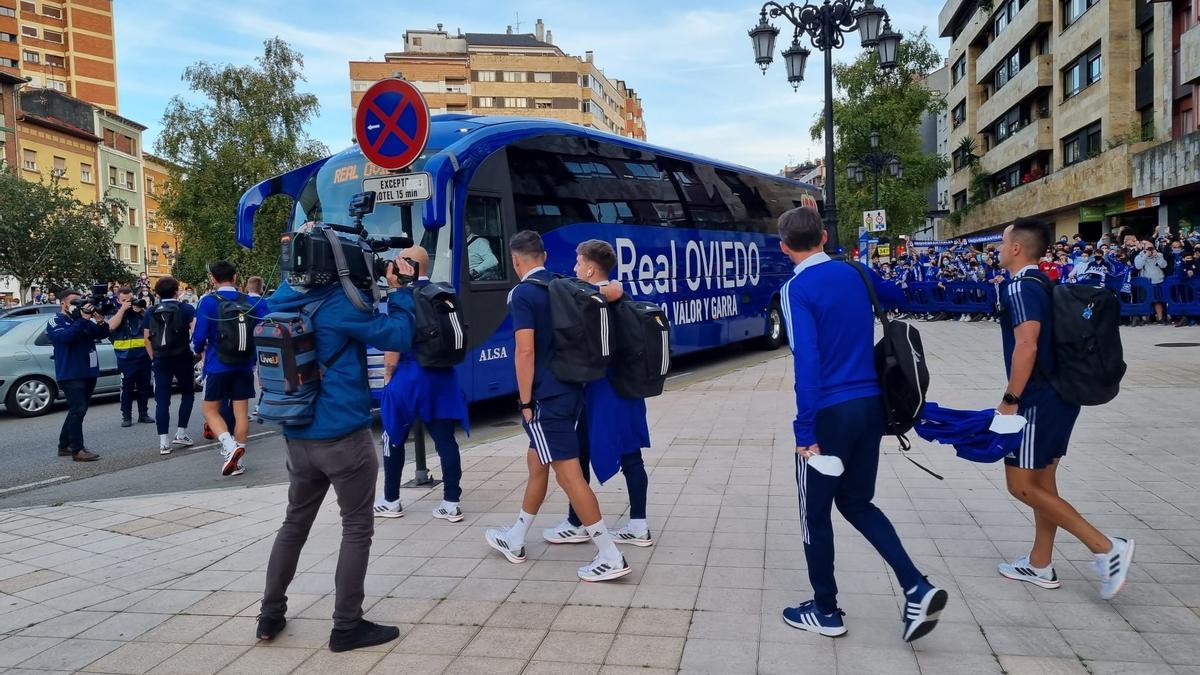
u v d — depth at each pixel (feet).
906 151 148.15
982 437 12.51
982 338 57.57
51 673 11.76
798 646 11.62
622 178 42.11
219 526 19.47
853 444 11.41
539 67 294.46
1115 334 12.32
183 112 113.91
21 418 42.75
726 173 54.03
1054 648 11.30
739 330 54.54
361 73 279.49
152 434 35.91
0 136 147.13
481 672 11.23
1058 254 65.92
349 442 12.01
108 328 30.78
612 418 15.40
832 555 11.84
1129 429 25.25
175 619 13.60
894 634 11.92
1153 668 10.68
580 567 15.31
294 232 11.96
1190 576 13.61
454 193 31.19
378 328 12.00
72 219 113.39
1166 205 88.84
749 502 19.20
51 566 16.90
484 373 32.24
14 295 113.39
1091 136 112.37
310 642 12.47
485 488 21.68
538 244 15.33
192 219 112.68
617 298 15.53
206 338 25.61
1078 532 12.60
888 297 12.00
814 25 52.03
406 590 14.33
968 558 14.88
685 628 12.38
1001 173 155.33
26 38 243.19
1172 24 87.71
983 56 160.04
